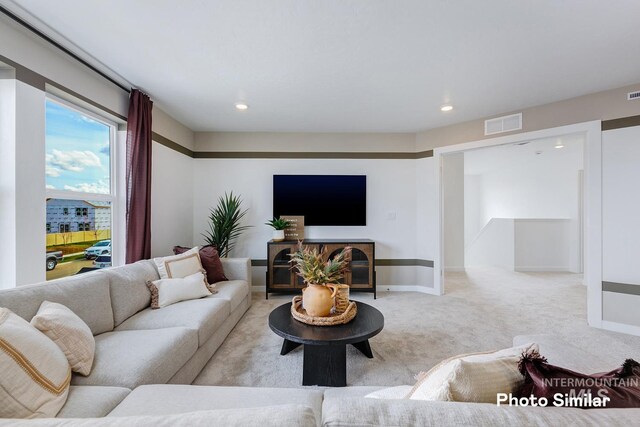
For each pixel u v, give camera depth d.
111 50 2.09
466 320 2.96
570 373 0.74
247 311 3.24
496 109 3.27
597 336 2.59
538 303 3.54
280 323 1.99
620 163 2.70
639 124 2.61
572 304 3.49
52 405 1.04
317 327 1.91
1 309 1.17
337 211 4.13
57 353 1.18
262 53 2.14
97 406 1.10
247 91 2.80
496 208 7.62
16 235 1.79
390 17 1.74
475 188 8.32
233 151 4.15
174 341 1.63
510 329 2.73
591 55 2.17
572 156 5.46
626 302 2.67
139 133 2.70
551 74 2.46
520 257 5.70
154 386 1.23
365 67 2.35
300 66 2.34
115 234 2.71
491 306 3.42
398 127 3.94
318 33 1.91
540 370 0.75
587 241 2.88
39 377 1.04
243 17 1.74
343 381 1.84
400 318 3.02
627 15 1.71
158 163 3.23
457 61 2.25
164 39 1.97
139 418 0.53
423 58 2.21
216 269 3.06
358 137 4.20
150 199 2.87
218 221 3.77
